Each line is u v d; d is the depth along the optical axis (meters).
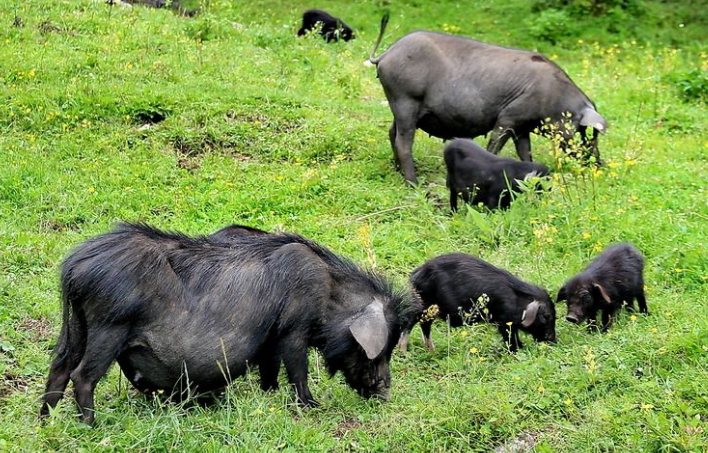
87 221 18.69
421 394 13.31
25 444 11.23
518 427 12.48
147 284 11.76
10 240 17.33
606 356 14.17
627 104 28.50
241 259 12.54
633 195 20.39
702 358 13.84
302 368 12.75
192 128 23.09
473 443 12.28
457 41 22.25
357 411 12.93
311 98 26.08
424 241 18.61
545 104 21.67
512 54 22.08
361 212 19.95
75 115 22.84
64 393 12.62
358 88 28.19
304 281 12.59
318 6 41.66
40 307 15.05
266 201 19.97
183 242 12.44
